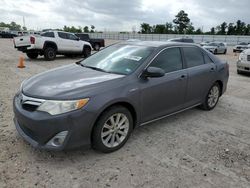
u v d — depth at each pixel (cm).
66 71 427
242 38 5603
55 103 324
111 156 369
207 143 425
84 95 336
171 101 463
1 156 350
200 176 332
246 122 533
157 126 483
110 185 305
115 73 411
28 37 1440
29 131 346
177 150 396
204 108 582
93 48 2444
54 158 354
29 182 302
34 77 415
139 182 314
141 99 400
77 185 302
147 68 410
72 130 328
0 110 525
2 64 1239
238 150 407
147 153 382
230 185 318
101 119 352
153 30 10456
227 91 804
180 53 492
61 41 1564
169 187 308
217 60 594
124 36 7569
